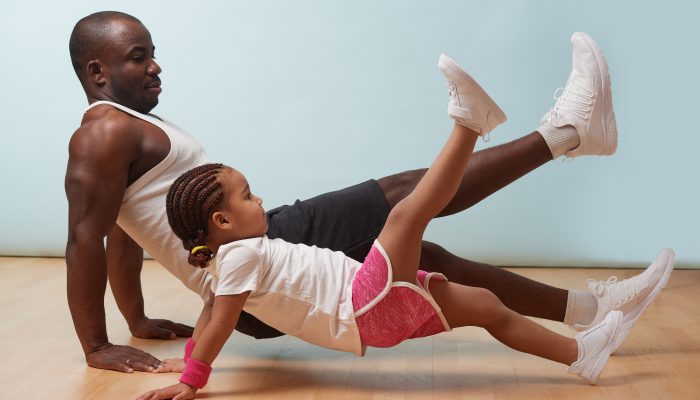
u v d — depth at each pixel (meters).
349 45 3.58
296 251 2.02
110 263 2.47
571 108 2.22
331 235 2.21
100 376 2.14
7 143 3.75
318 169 3.66
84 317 2.21
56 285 3.22
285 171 3.67
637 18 3.44
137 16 3.67
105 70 2.28
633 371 2.12
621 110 3.47
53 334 2.53
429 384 2.06
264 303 1.99
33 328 2.60
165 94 3.69
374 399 1.96
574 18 3.46
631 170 3.49
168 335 2.52
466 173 2.20
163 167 2.21
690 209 3.48
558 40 3.47
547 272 3.49
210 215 1.98
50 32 3.69
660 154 3.47
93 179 2.14
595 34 3.46
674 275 3.37
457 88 1.84
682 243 3.50
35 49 3.70
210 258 2.00
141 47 2.30
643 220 3.51
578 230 3.54
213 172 2.00
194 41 3.65
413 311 1.97
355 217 2.23
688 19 3.41
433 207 1.90
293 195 3.68
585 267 3.57
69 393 2.01
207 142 3.69
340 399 1.96
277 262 1.98
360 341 2.01
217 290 1.94
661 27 3.43
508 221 3.57
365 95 3.60
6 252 3.82
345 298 1.99
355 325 1.98
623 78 3.46
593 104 2.22
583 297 2.34
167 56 3.67
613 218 3.53
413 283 1.95
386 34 3.56
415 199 1.91
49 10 3.68
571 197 3.53
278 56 3.62
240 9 3.62
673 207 3.48
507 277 2.34
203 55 3.65
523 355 2.29
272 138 3.67
